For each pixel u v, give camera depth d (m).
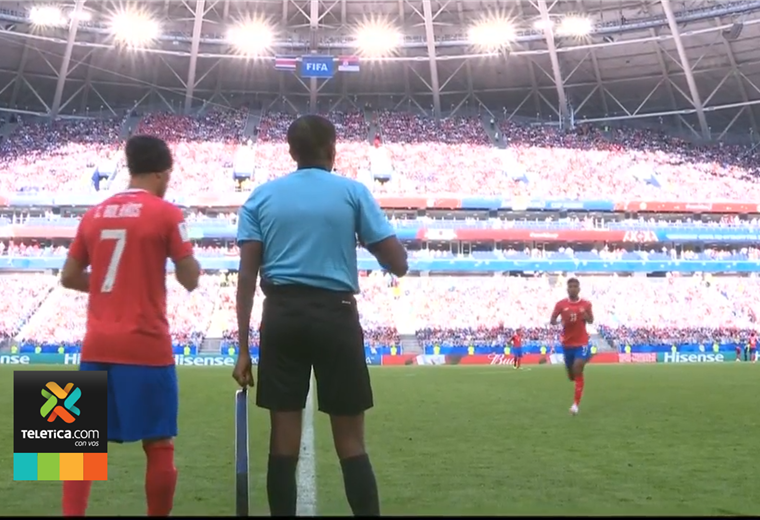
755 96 50.19
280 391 3.58
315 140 3.83
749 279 44.53
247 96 54.03
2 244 41.66
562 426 9.54
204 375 22.84
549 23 45.81
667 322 40.34
